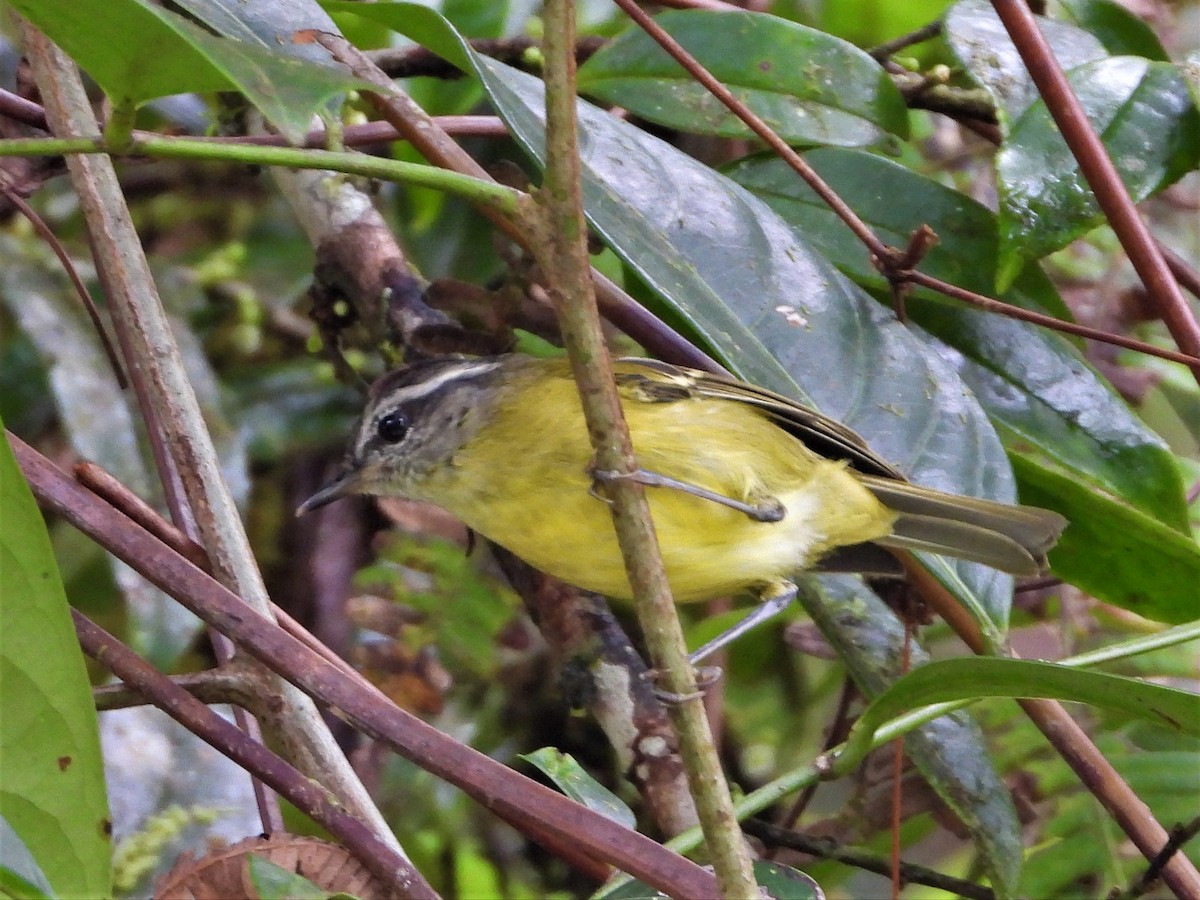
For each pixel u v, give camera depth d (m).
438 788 8.59
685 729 3.83
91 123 5.89
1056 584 8.01
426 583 8.43
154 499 8.15
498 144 8.89
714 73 7.46
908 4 8.88
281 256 10.05
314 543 9.01
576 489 6.12
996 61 6.91
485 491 6.41
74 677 3.47
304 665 4.18
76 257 8.97
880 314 6.61
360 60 5.90
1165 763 7.50
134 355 5.69
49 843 3.52
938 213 7.41
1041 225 6.38
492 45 8.11
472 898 8.27
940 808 7.60
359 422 7.02
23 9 3.30
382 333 7.79
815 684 9.30
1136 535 6.53
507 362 6.81
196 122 8.83
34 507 3.39
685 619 9.26
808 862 7.84
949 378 6.56
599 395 3.77
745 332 6.24
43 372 9.04
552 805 3.95
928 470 6.32
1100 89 6.77
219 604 4.26
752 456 6.36
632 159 6.62
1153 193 6.63
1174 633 5.40
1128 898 5.83
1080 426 7.01
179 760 6.88
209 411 8.68
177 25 3.16
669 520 6.17
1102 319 8.99
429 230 9.55
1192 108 6.73
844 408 6.37
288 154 3.55
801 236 6.82
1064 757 5.91
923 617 6.82
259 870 4.17
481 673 8.34
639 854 3.88
